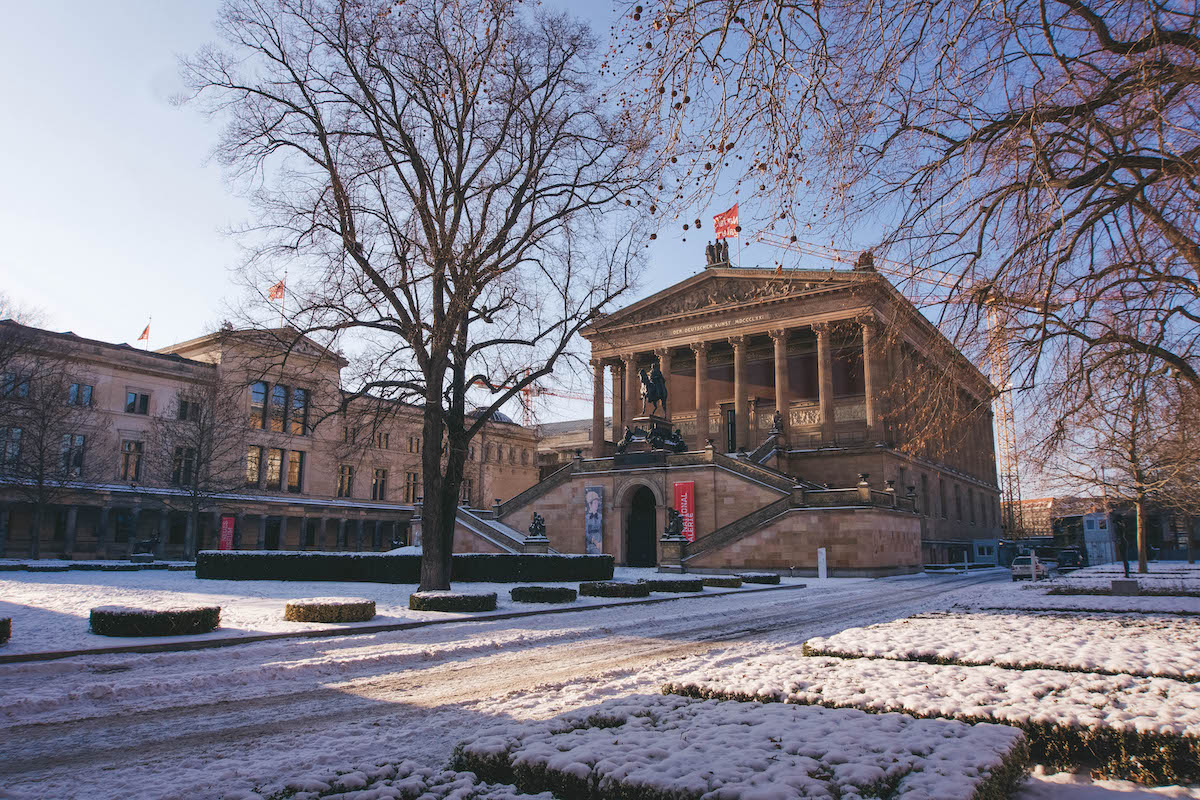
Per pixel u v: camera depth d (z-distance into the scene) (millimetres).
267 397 77000
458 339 24859
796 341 73812
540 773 4895
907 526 54531
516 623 19156
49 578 35094
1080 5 9117
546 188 25250
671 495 57094
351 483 85562
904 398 13273
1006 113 10234
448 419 24844
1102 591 27484
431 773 5504
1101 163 10047
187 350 80375
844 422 68188
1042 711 6605
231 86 23594
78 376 67312
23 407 54094
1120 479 40594
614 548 58750
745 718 6062
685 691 7688
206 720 8875
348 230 23953
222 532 72000
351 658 12742
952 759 4941
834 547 47594
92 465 66250
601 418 74875
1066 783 6039
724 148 8500
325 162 24000
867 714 6281
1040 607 20719
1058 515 82750
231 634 14867
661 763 4719
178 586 29281
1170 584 29828
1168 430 17906
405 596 25578
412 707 9508
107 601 22266
